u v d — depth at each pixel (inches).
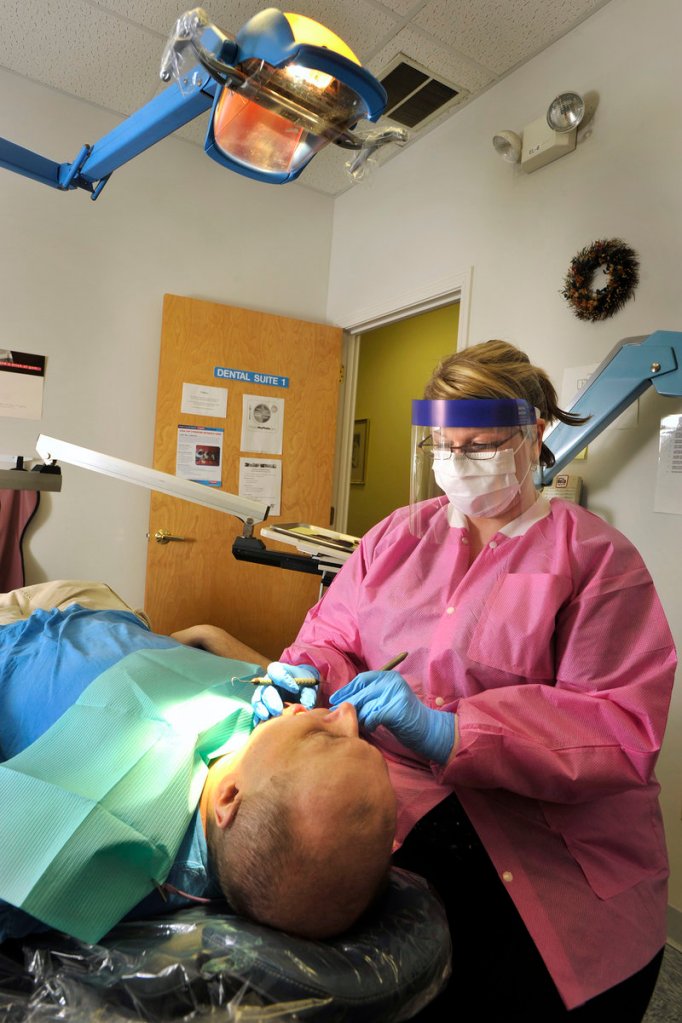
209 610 117.2
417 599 42.7
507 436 37.1
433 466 40.6
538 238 89.8
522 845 34.8
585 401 71.2
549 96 88.5
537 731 33.8
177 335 113.7
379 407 185.8
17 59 96.3
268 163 38.4
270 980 24.5
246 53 30.8
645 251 75.7
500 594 38.8
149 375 114.9
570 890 33.9
